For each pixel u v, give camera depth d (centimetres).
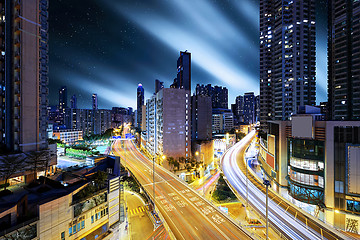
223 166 8725
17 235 2408
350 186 3997
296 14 9231
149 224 5300
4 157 3638
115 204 3966
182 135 9519
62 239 2941
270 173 6372
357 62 7700
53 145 5262
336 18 8625
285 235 3447
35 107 4553
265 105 11206
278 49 9781
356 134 3959
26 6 4388
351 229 3966
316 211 4538
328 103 9912
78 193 3369
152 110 11462
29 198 3019
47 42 5125
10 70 4362
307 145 4659
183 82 12431
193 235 3400
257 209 4475
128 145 16725
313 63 9294
